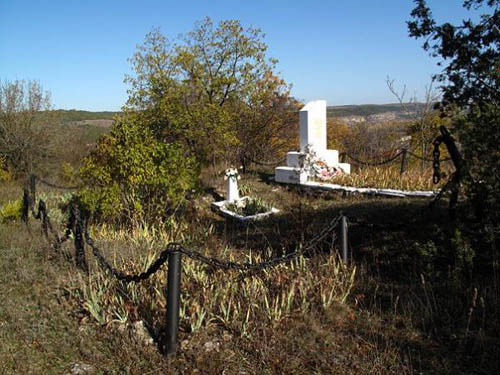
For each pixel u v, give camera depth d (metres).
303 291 4.82
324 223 7.99
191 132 14.09
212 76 16.75
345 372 3.58
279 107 19.50
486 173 4.78
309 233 7.56
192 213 9.52
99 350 3.99
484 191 4.88
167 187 8.41
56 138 18.30
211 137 14.48
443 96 6.34
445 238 5.71
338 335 4.21
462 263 4.92
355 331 4.26
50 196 13.02
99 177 8.38
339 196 10.97
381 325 4.35
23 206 9.03
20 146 17.30
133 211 8.46
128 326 4.33
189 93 15.95
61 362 3.80
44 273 5.82
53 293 5.19
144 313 4.56
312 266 5.67
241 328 4.22
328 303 4.68
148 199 8.52
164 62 15.79
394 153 16.16
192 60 16.19
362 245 6.57
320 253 6.15
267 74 18.36
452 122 5.45
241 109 17.38
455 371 3.54
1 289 5.31
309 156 12.66
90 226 8.30
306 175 12.57
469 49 6.03
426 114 15.14
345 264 5.57
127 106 15.63
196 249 7.31
